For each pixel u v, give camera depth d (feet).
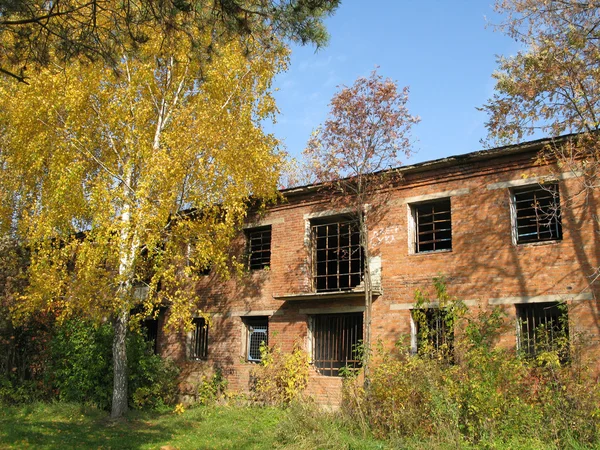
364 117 53.78
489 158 48.29
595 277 41.47
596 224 42.55
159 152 48.42
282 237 60.75
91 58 32.27
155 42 47.26
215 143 51.31
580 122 45.39
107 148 53.67
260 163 54.44
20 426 44.57
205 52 34.37
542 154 45.21
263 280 61.36
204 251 49.73
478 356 39.14
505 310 45.24
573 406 35.91
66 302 49.75
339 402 51.80
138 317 48.67
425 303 49.06
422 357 43.39
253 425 47.16
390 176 52.95
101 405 57.31
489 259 46.91
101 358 58.18
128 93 50.37
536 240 46.26
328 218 58.80
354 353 54.08
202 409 56.59
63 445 38.22
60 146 48.93
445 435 36.32
